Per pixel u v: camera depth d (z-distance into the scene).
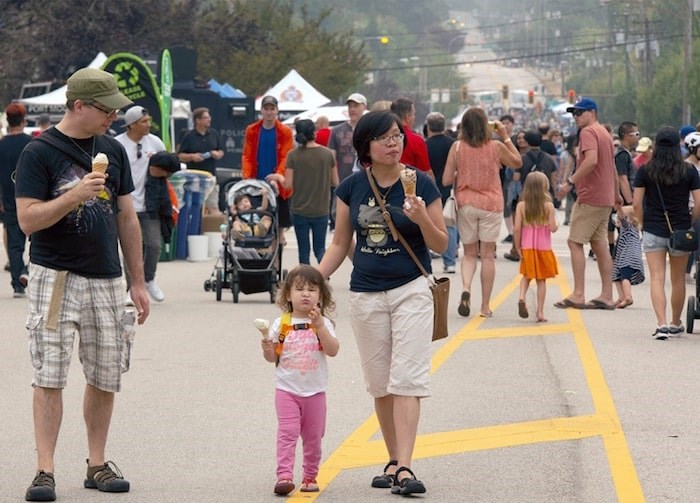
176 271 47.16
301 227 38.62
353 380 25.75
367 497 17.47
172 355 28.66
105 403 18.03
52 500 17.23
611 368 27.23
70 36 132.62
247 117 85.75
